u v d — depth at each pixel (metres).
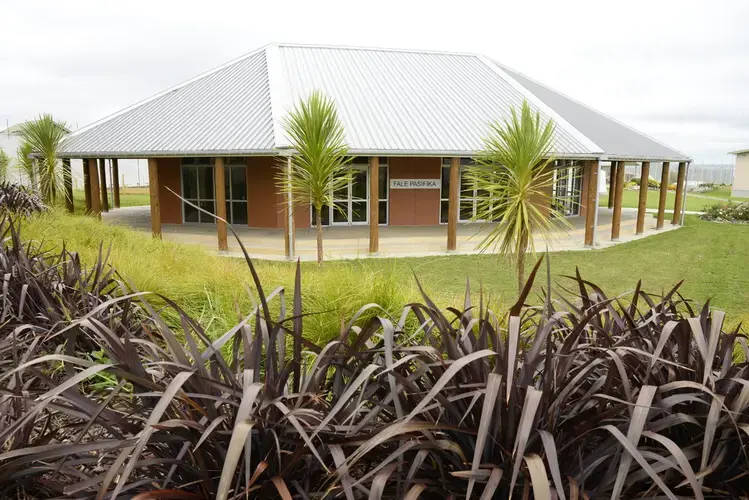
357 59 22.19
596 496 1.73
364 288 4.58
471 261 12.62
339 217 19.38
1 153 23.25
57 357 1.64
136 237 9.62
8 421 2.10
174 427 1.66
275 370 1.97
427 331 2.30
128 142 15.89
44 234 7.38
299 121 8.37
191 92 19.92
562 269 11.82
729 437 1.89
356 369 2.09
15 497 1.99
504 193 6.02
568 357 1.92
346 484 1.54
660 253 14.17
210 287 5.28
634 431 1.53
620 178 16.78
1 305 3.74
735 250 14.76
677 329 2.19
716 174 70.56
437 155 14.20
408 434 1.74
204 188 19.52
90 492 1.71
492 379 1.56
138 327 3.68
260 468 1.55
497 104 19.41
